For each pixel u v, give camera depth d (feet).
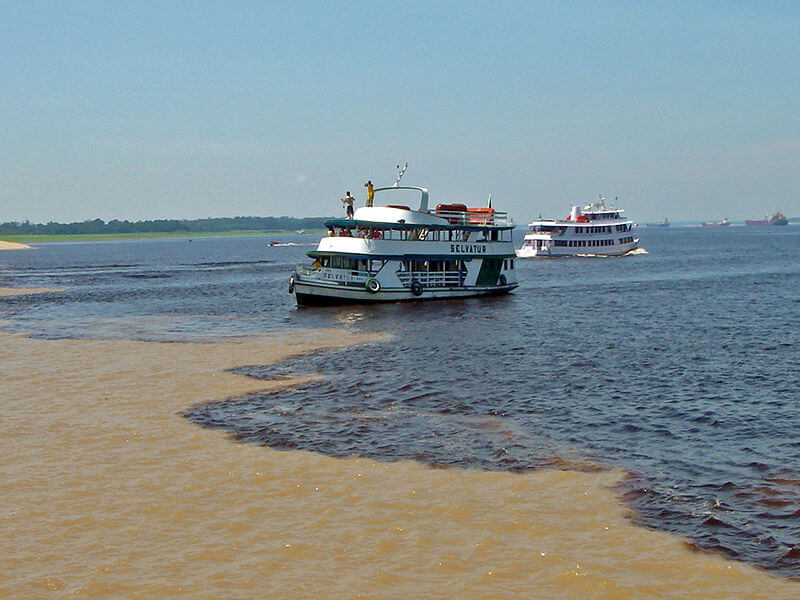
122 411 82.89
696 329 145.07
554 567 45.39
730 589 42.78
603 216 481.87
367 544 48.55
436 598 41.83
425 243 194.59
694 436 72.28
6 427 75.66
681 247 645.51
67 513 53.52
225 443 70.59
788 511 53.42
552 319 162.81
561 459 65.36
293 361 114.42
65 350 125.18
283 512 53.83
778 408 82.53
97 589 42.47
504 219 216.13
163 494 57.26
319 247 189.67
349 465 63.93
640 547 48.06
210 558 46.57
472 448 68.59
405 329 147.64
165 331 149.69
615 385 95.30
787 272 310.86
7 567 45.24
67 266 456.86
